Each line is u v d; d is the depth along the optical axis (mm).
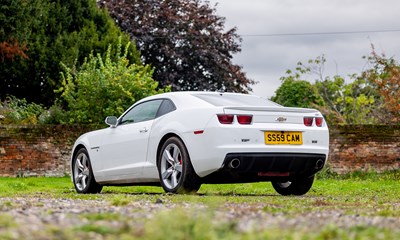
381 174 19531
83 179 11984
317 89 33000
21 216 5148
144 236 3891
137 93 22062
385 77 24922
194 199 6383
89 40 30328
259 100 10656
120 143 11094
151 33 41250
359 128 19812
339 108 33250
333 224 4582
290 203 8094
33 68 29047
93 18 32188
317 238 3994
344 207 7332
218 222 4473
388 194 11398
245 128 9586
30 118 22312
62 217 5066
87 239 3887
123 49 31219
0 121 22078
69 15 31016
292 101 33031
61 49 29234
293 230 4457
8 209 5922
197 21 41750
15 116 22422
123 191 12555
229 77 42125
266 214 5727
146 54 41625
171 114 10234
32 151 19281
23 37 26453
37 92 29656
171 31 41312
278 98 33688
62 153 19422
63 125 19453
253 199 8867
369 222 5113
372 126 19828
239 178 9883
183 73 42188
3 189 11703
